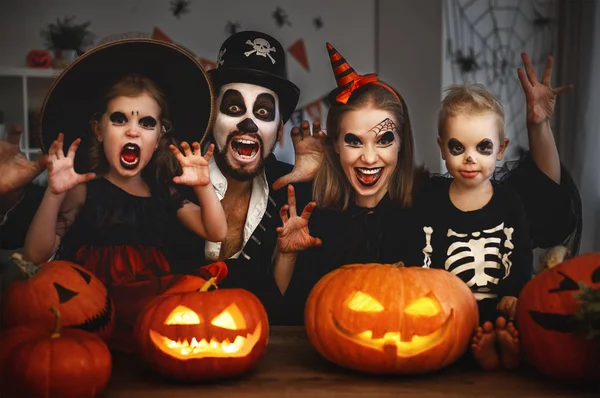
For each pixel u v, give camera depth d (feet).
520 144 5.26
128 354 4.33
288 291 4.86
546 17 5.97
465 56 6.12
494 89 6.05
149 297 4.52
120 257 4.60
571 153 5.18
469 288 4.31
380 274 3.81
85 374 3.25
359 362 3.68
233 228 4.76
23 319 3.74
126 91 4.55
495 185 4.71
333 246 4.83
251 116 4.70
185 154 4.63
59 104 4.51
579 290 3.48
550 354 3.52
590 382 3.59
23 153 4.52
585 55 5.46
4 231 4.51
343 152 4.77
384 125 4.72
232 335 3.60
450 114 4.61
